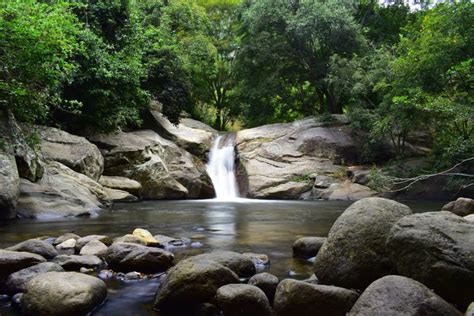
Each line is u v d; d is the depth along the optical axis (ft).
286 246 19.12
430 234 10.11
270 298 11.49
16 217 28.53
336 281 11.71
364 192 56.03
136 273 13.88
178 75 65.21
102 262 15.25
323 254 12.36
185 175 58.08
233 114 107.24
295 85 83.56
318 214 35.42
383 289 8.94
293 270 14.58
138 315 10.69
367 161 65.87
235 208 41.57
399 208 12.54
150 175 52.60
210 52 90.48
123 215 32.35
